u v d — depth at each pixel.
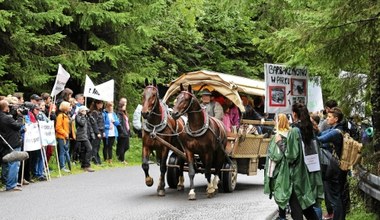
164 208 11.81
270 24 12.60
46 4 21.75
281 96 11.18
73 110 18.56
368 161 8.96
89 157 18.50
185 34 32.00
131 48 25.66
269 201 13.06
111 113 20.52
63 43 23.73
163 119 13.39
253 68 35.69
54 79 23.02
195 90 15.99
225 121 15.08
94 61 24.66
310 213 9.11
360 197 10.12
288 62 10.66
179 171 14.98
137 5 24.84
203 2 32.03
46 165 16.11
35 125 15.56
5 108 14.38
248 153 15.21
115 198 12.97
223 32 35.03
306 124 8.88
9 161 13.54
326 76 11.64
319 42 9.34
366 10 8.58
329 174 9.91
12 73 21.17
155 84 13.59
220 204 12.54
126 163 21.62
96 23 23.55
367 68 9.79
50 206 11.68
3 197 12.81
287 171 8.88
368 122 11.55
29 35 20.44
